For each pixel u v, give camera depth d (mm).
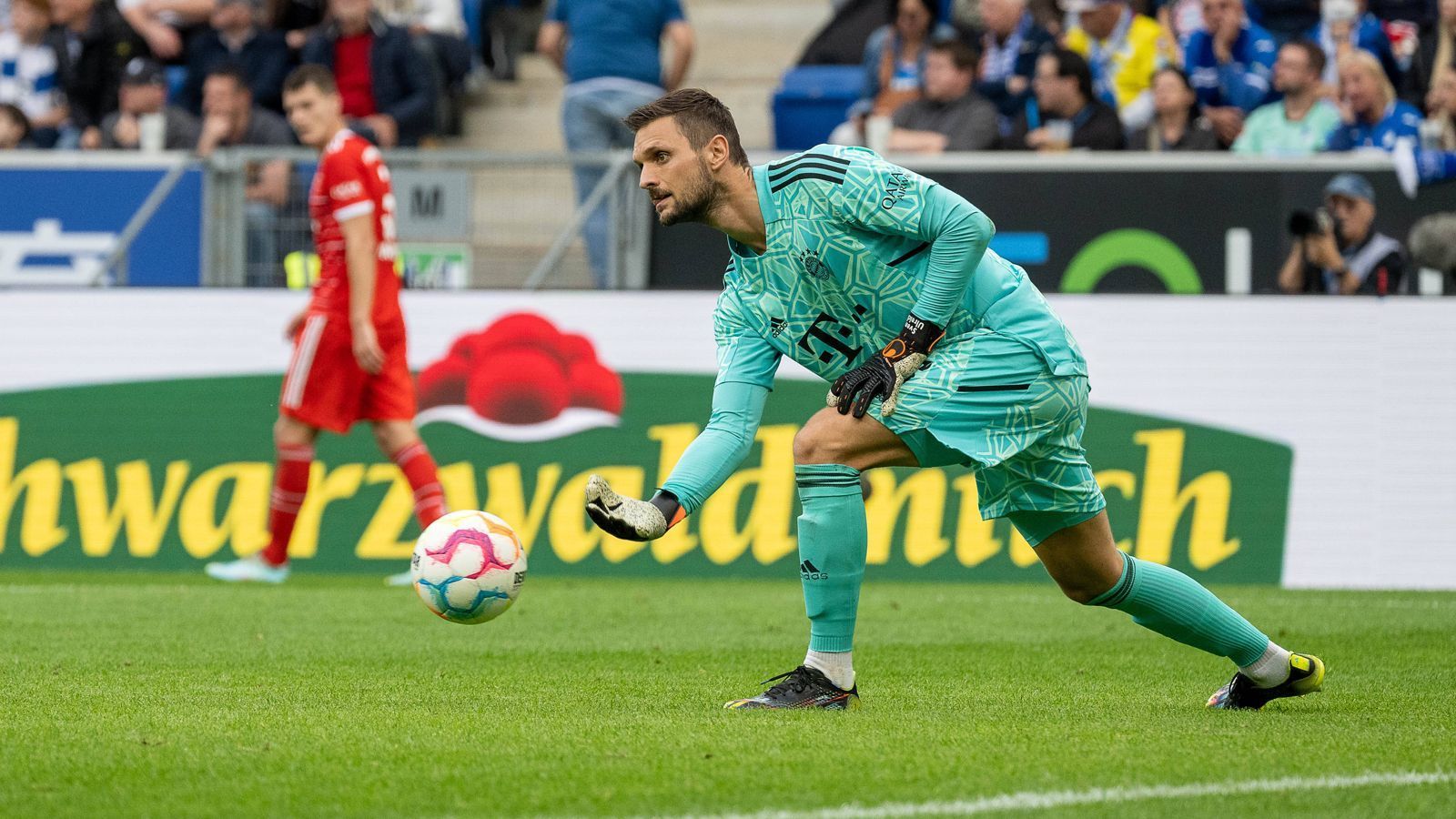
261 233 39406
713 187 15992
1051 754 13992
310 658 21703
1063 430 16203
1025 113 44188
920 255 15883
